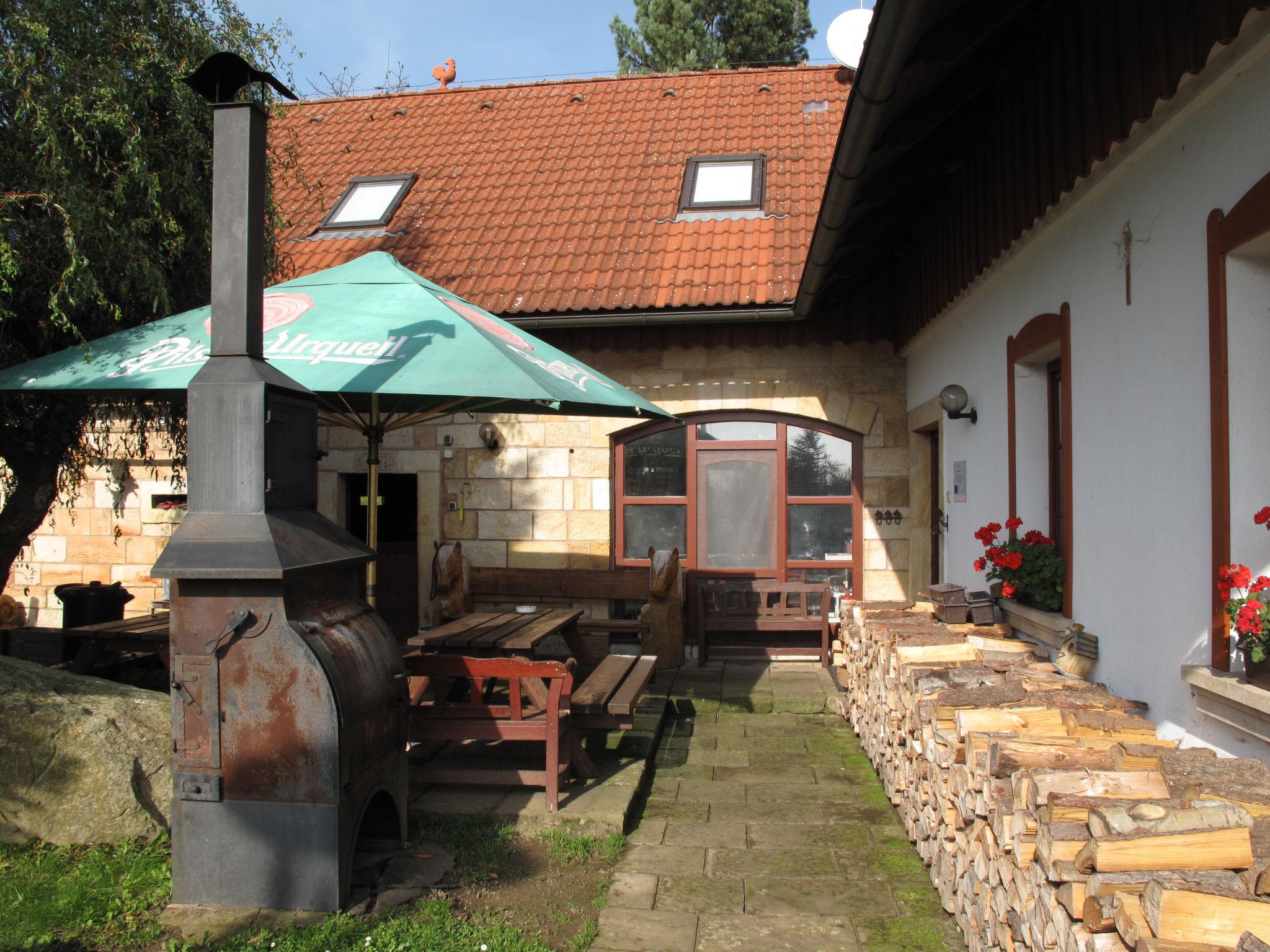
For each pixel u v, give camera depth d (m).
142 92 5.75
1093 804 2.70
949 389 6.80
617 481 9.50
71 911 3.58
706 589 8.88
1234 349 3.40
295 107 13.80
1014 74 5.25
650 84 12.98
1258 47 3.07
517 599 9.47
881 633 5.62
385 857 4.17
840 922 3.82
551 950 3.55
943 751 3.89
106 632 6.31
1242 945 1.94
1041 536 5.39
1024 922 2.86
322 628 3.85
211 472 3.71
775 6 25.84
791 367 9.12
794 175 10.41
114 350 4.84
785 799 5.37
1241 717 3.26
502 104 13.07
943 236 7.02
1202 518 3.58
